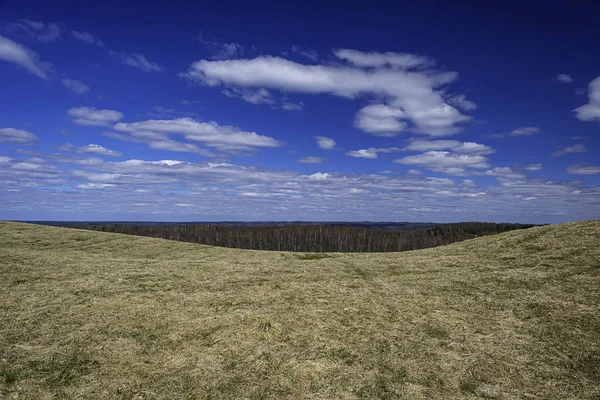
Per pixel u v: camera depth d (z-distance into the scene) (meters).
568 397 7.33
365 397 7.38
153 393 7.36
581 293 12.52
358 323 10.95
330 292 13.95
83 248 28.25
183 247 31.00
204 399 7.23
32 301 12.16
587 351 9.01
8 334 9.62
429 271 17.42
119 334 9.95
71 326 10.30
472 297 13.15
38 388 7.33
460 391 7.61
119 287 14.22
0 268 16.19
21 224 35.81
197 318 11.16
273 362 8.67
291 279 16.11
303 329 10.45
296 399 7.27
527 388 7.70
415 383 7.89
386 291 14.18
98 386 7.50
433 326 10.78
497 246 21.44
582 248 17.45
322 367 8.47
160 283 15.03
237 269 18.38
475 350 9.31
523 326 10.55
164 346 9.40
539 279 14.38
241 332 10.20
